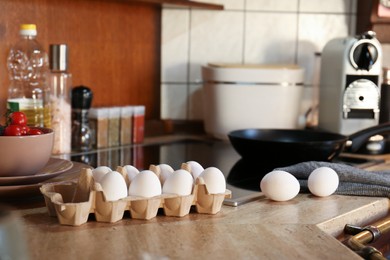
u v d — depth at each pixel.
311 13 2.08
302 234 0.95
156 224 0.98
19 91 1.55
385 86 1.83
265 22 2.07
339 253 0.86
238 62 2.08
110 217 0.98
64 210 0.95
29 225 0.96
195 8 2.02
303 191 1.25
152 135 2.01
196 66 2.07
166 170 1.10
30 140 1.09
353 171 1.26
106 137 1.73
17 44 1.55
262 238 0.92
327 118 1.92
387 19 1.96
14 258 0.57
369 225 1.16
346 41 1.81
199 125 2.08
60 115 1.57
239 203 1.13
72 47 1.74
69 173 1.20
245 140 1.44
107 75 1.87
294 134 1.66
